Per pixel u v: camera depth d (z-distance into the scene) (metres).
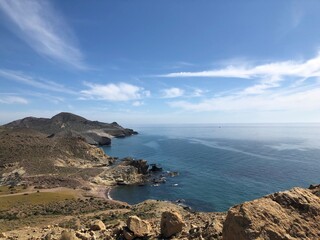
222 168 124.69
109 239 15.98
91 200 84.12
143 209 58.16
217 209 74.19
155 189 102.00
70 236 15.85
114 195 98.06
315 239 8.56
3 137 163.12
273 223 8.89
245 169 119.88
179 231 15.52
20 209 66.38
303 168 117.75
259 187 91.38
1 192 93.25
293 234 8.66
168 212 15.90
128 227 16.17
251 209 9.28
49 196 86.62
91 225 19.64
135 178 117.12
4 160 132.38
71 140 180.25
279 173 109.44
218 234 12.82
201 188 95.75
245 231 8.66
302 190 10.69
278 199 10.09
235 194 85.88
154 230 16.75
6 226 41.00
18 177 115.38
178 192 93.75
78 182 111.56
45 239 17.81
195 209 75.19
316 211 9.49
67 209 68.06
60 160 147.75
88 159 163.12
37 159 140.38
